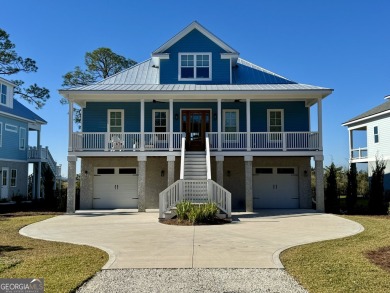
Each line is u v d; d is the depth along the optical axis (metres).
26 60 35.53
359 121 29.38
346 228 12.75
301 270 7.15
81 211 19.53
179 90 18.77
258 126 21.78
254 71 23.39
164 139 21.27
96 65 34.47
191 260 7.94
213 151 19.02
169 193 15.61
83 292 5.95
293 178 21.12
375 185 19.50
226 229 12.42
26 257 8.32
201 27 21.95
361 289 6.01
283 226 13.20
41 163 32.19
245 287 6.16
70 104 19.33
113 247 9.43
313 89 18.73
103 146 20.42
